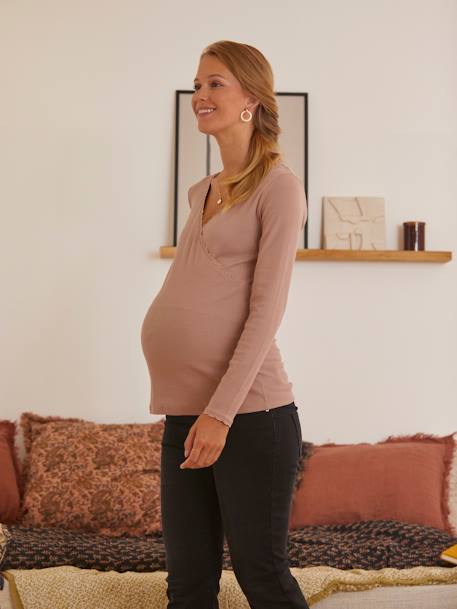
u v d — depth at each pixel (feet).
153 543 8.32
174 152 10.78
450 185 10.98
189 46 10.84
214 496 6.01
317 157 10.88
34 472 9.60
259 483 5.68
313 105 10.91
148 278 10.71
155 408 6.08
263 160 6.07
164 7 10.84
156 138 10.78
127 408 10.64
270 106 6.18
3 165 10.64
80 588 7.01
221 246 5.93
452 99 11.02
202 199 6.37
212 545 5.99
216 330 5.85
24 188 10.66
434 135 10.99
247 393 5.63
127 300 10.68
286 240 5.72
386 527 8.86
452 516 9.50
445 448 10.00
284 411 5.83
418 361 10.81
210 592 5.96
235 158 6.23
